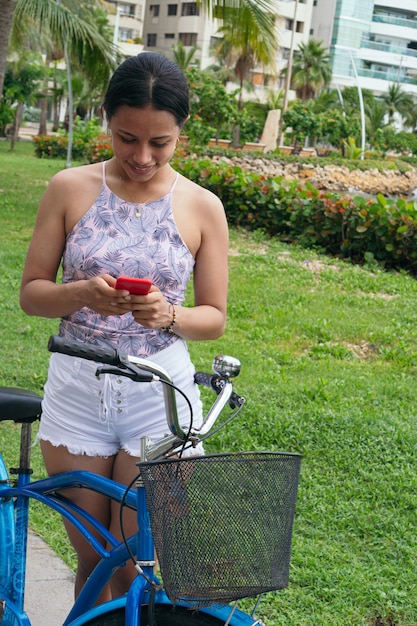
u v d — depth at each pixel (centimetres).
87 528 239
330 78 6006
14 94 3553
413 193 2528
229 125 4022
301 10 7044
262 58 1402
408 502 414
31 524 384
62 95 4150
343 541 381
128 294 208
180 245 231
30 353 619
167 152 220
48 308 226
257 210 1230
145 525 197
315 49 5906
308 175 2473
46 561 351
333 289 926
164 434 233
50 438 237
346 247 1102
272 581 171
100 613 203
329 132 4166
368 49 8175
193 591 167
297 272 990
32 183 1755
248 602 329
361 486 432
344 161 2909
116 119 214
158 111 211
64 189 231
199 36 6812
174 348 234
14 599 243
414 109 6825
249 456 169
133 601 194
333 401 563
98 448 236
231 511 168
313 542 377
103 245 227
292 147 4172
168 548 169
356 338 750
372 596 333
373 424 512
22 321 698
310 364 665
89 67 1546
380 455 468
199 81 3388
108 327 228
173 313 225
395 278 999
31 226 1177
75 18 1445
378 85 8144
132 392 229
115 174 231
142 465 172
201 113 3353
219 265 240
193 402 238
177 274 231
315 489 426
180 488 168
